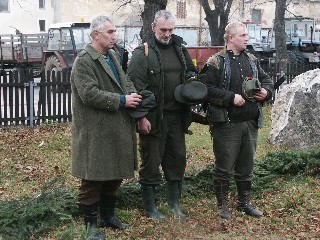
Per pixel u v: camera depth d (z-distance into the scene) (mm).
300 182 7969
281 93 11102
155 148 6383
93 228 5812
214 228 6234
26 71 13891
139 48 6332
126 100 5734
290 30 32688
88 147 5762
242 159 6695
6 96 13695
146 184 6492
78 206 6488
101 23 5781
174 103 6410
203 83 6379
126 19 45031
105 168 5746
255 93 6438
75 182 8312
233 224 6395
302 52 31391
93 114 5754
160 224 6281
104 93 5676
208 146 11156
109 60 5938
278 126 10883
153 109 6273
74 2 46500
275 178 8148
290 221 6473
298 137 10516
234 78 6438
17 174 8891
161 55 6336
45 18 45969
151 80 6273
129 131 5883
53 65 25266
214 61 6477
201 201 7191
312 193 7430
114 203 6191
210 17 30625
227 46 6543
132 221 6414
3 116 14211
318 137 10391
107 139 5762
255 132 6684
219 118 6422
